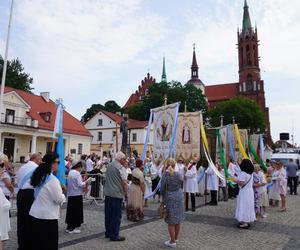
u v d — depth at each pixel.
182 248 6.71
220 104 62.59
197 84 103.62
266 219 10.53
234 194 16.83
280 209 12.96
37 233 4.66
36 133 38.28
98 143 60.62
